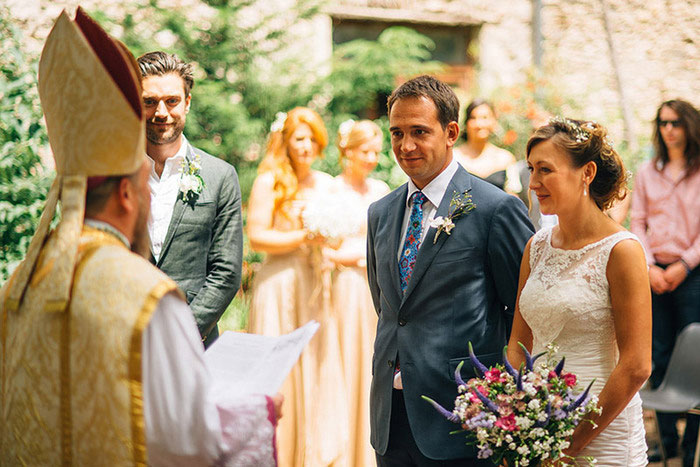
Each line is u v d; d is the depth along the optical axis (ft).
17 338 5.59
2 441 5.68
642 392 13.85
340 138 15.80
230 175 10.48
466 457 8.66
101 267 5.39
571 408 7.33
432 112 8.92
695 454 13.71
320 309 14.14
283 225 14.19
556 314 8.11
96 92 5.48
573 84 29.50
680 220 16.39
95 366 5.20
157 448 5.42
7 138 14.79
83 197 5.53
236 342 6.75
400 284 9.19
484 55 28.76
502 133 25.39
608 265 7.95
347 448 13.92
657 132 16.79
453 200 9.00
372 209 10.01
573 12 29.60
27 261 5.76
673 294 16.31
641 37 30.37
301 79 25.22
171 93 9.82
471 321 8.80
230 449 5.57
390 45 25.80
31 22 23.17
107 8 24.16
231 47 24.71
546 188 8.14
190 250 10.03
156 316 5.35
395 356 9.12
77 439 5.27
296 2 25.81
